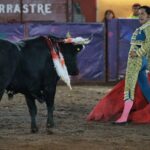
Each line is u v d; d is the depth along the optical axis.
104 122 18.02
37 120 18.36
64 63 16.39
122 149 14.32
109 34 29.12
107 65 29.19
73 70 16.81
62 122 18.05
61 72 16.11
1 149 14.16
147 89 17.91
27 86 15.81
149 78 17.98
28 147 14.39
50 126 16.45
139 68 17.55
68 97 24.03
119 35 29.23
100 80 29.12
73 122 18.08
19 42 16.00
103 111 18.20
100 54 29.05
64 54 16.62
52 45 16.19
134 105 17.98
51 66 16.14
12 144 14.71
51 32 28.70
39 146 14.48
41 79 16.05
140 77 17.88
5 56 15.02
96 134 16.17
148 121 17.72
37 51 15.96
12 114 19.61
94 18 34.12
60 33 28.77
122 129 16.92
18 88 15.80
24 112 20.06
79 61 28.83
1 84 14.94
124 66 29.36
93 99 23.53
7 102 22.48
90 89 26.94
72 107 21.31
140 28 17.41
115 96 18.25
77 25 28.84
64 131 16.56
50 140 15.24
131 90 17.56
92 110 19.50
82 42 16.72
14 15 33.19
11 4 33.12
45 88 16.22
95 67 29.02
